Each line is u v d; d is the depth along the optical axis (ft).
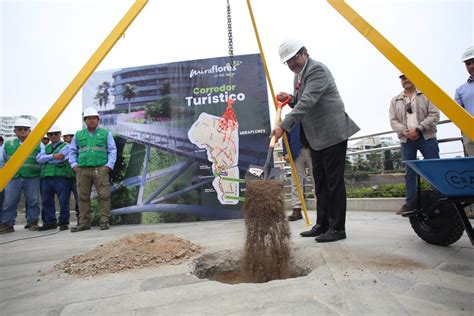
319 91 8.38
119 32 6.03
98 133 15.40
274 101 10.48
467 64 10.95
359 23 5.45
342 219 8.71
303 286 5.24
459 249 7.34
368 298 4.63
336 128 8.51
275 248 7.30
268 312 4.33
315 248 7.80
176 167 16.75
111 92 17.44
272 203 7.29
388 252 7.15
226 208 16.28
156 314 4.56
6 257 9.40
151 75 17.24
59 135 16.57
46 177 16.29
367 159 18.70
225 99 16.70
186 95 16.97
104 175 15.31
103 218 15.21
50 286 6.28
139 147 17.08
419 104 12.09
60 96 5.71
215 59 16.89
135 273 6.76
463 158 5.61
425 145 11.87
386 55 5.16
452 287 4.99
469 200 6.24
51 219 16.84
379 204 16.42
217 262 8.09
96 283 6.25
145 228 14.71
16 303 5.41
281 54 9.07
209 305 4.74
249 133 16.40
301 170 13.89
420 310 4.20
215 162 16.49
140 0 6.16
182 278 6.21
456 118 4.52
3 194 17.56
